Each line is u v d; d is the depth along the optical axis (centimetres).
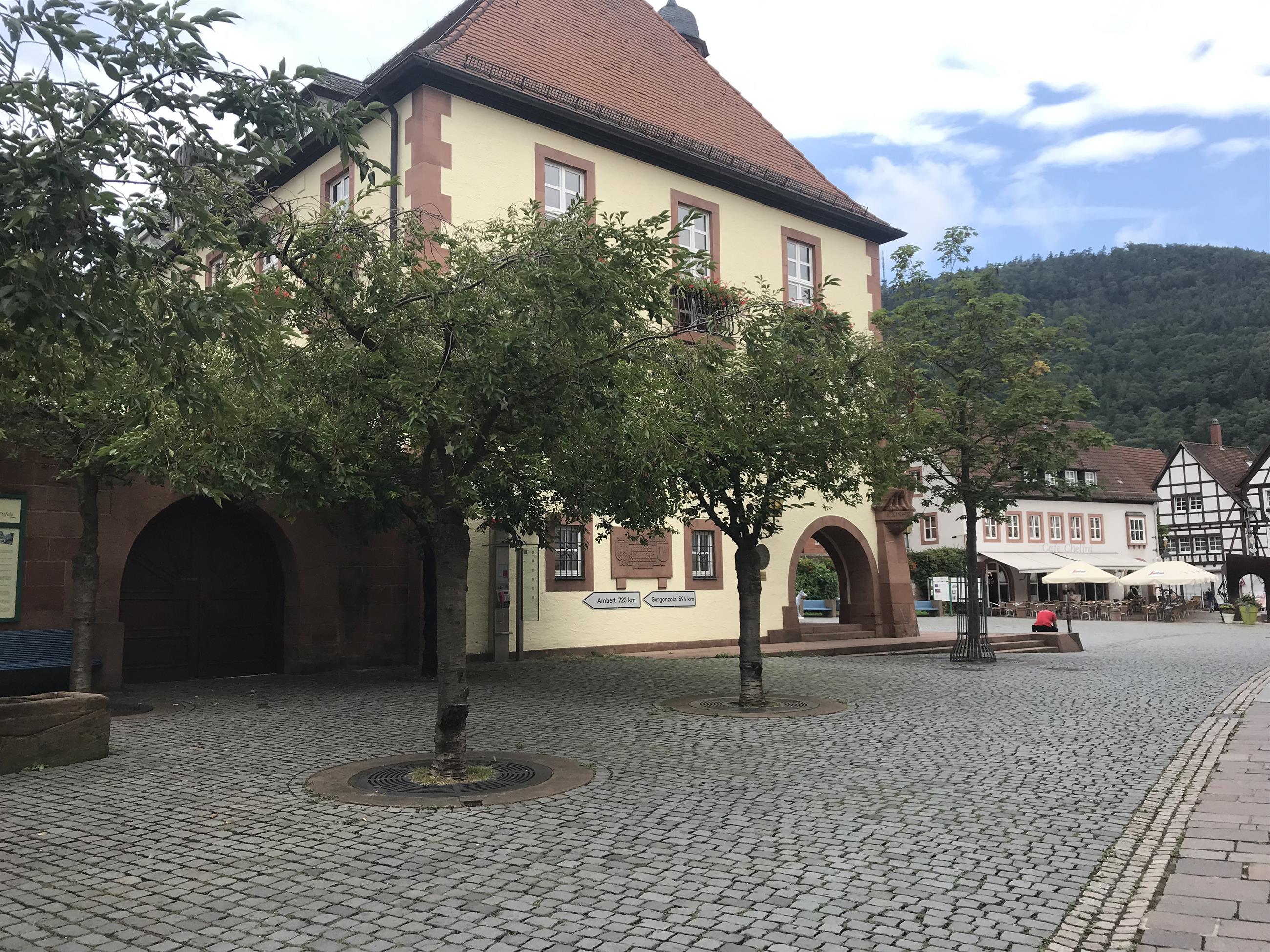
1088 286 14238
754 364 1096
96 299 488
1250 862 550
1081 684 1470
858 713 1134
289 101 541
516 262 754
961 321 1858
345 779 759
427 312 762
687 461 1050
